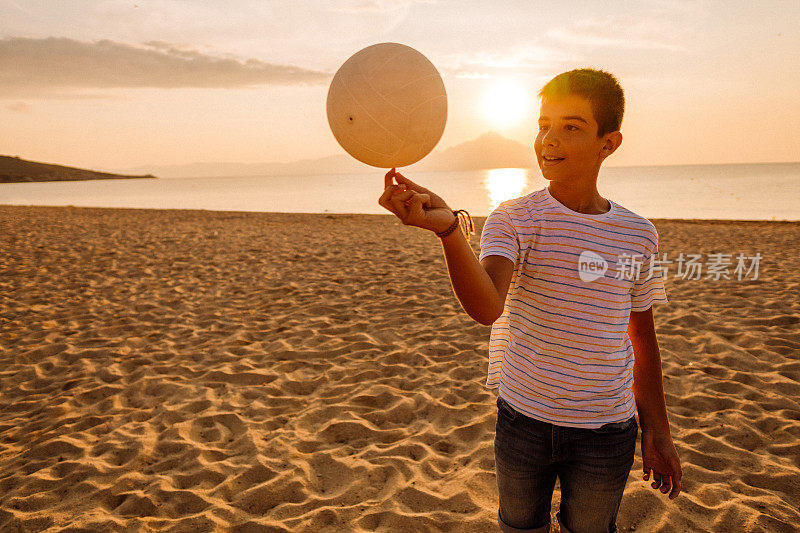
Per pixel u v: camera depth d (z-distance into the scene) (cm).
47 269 849
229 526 235
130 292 695
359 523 235
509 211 123
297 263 899
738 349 441
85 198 5656
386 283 727
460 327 523
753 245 1081
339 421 332
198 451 300
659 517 235
